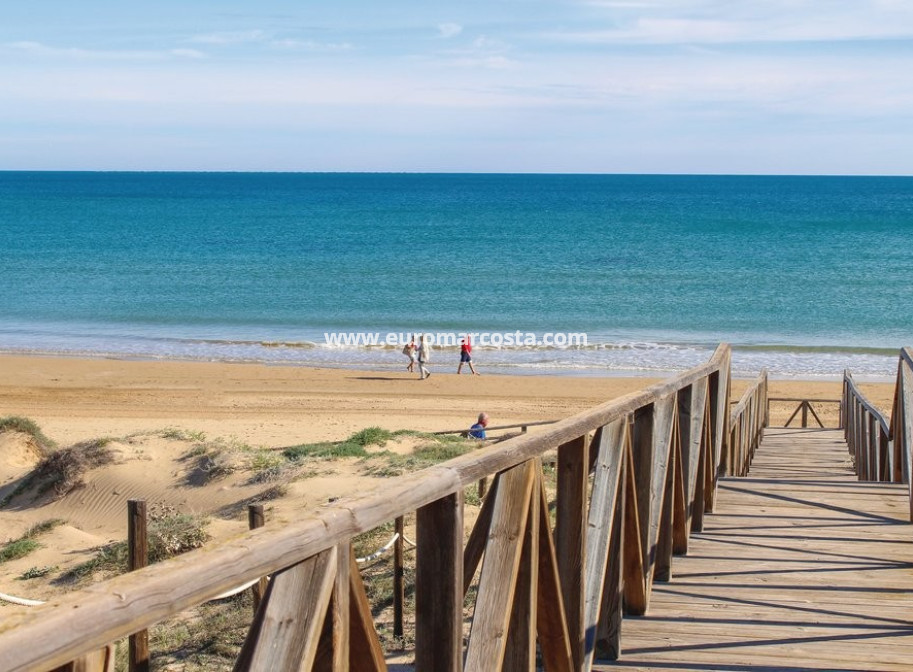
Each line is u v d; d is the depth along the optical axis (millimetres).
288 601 1718
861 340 36562
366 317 41875
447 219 108688
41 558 10875
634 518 4406
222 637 7516
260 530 1636
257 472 13258
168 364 30812
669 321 40969
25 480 14297
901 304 45562
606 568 4129
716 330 38844
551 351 33938
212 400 24984
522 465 2734
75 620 1219
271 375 29031
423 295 48656
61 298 47281
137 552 5977
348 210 125875
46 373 29031
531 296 48188
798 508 6934
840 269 60312
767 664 4156
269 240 81312
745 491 7488
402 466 13172
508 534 2646
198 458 14094
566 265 62219
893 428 8555
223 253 70250
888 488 7562
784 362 32156
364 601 1947
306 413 23031
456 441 16125
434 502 2287
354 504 1857
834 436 16562
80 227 95125
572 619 3410
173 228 94500
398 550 7266
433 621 2309
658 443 4902
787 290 50500
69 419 21812
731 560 5668
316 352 33938
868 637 4453
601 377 29000
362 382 27969
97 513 12992
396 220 106875
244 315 42500
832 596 5020
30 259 65062
